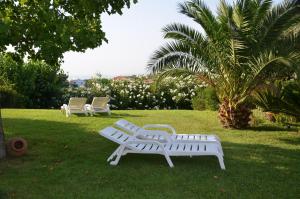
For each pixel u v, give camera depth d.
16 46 9.63
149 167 8.27
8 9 9.20
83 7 8.99
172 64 13.61
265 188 7.00
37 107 26.55
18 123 14.11
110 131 8.91
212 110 21.34
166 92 26.62
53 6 8.49
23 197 6.34
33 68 26.03
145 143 8.39
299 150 10.44
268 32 13.16
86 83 27.91
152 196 6.49
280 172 8.11
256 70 13.00
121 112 19.42
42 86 26.44
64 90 27.33
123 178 7.46
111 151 9.75
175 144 9.03
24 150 9.02
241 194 6.66
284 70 13.00
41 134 11.91
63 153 9.45
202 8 13.79
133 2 8.80
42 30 8.61
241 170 8.18
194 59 13.63
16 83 25.52
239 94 14.18
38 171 7.84
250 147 10.71
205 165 8.52
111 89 26.62
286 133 13.30
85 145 10.42
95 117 16.81
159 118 16.94
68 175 7.60
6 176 7.46
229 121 14.30
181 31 13.58
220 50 13.70
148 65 13.72
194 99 23.52
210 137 9.98
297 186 7.15
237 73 13.90
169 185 7.07
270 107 13.79
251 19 13.05
